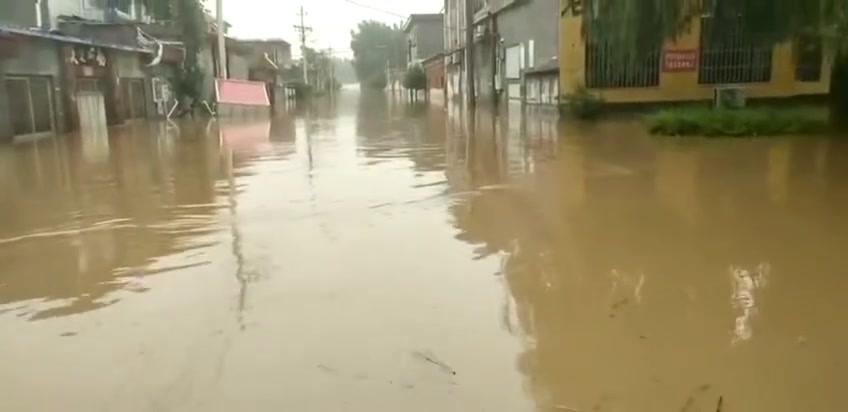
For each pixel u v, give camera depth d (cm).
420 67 6144
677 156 1118
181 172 1114
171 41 2898
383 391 349
